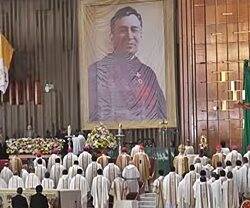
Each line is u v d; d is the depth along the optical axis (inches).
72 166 1201.4
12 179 1189.1
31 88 1573.6
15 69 1582.2
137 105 1499.8
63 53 1567.4
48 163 1259.8
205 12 1456.7
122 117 1510.8
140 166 1220.5
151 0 1496.1
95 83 1531.7
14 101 1577.3
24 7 1587.1
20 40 1587.1
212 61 1449.3
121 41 1513.3
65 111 1563.7
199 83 1456.7
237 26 1433.3
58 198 972.6
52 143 1370.6
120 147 1286.9
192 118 1454.2
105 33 1526.8
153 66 1492.4
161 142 1464.1
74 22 1560.0
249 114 1354.6
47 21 1579.7
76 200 1004.6
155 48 1492.4
